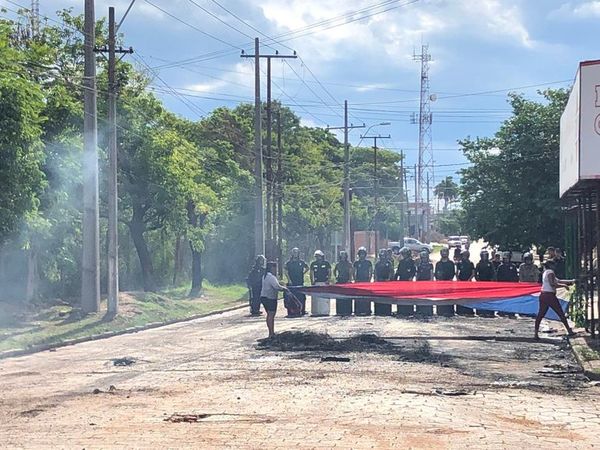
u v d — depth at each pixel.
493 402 10.64
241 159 67.50
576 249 21.95
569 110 17.69
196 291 39.81
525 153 42.31
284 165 71.31
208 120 69.75
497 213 42.66
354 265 26.64
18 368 15.62
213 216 45.38
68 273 31.97
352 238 76.88
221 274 52.56
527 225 42.28
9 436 8.87
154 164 34.00
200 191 39.44
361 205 94.62
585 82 15.48
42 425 9.46
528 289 21.92
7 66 21.44
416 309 25.70
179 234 38.28
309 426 9.12
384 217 104.19
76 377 13.73
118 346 19.28
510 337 19.03
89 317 24.70
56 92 28.36
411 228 122.75
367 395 11.19
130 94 34.91
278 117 50.31
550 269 18.64
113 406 10.62
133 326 24.44
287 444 8.22
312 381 12.57
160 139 34.25
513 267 25.69
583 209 19.25
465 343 18.03
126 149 33.91
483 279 25.67
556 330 20.69
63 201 27.36
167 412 10.09
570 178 17.41
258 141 40.69
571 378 12.96
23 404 11.02
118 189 33.84
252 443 8.29
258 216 40.38
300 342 18.08
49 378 13.78
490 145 43.94
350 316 26.03
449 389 11.71
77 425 9.39
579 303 20.34
